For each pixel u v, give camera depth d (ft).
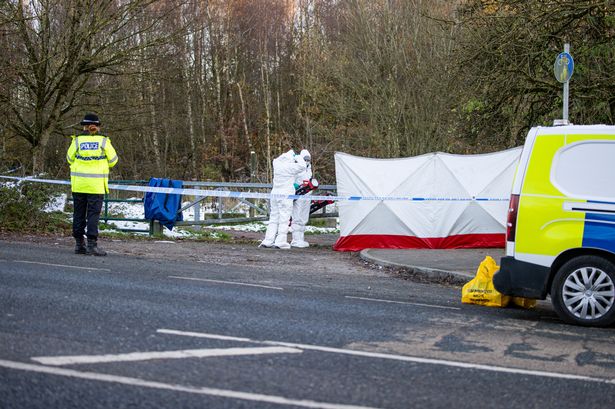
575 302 32.71
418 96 116.88
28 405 17.76
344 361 23.39
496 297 36.99
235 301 33.19
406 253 59.31
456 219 63.98
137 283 36.81
